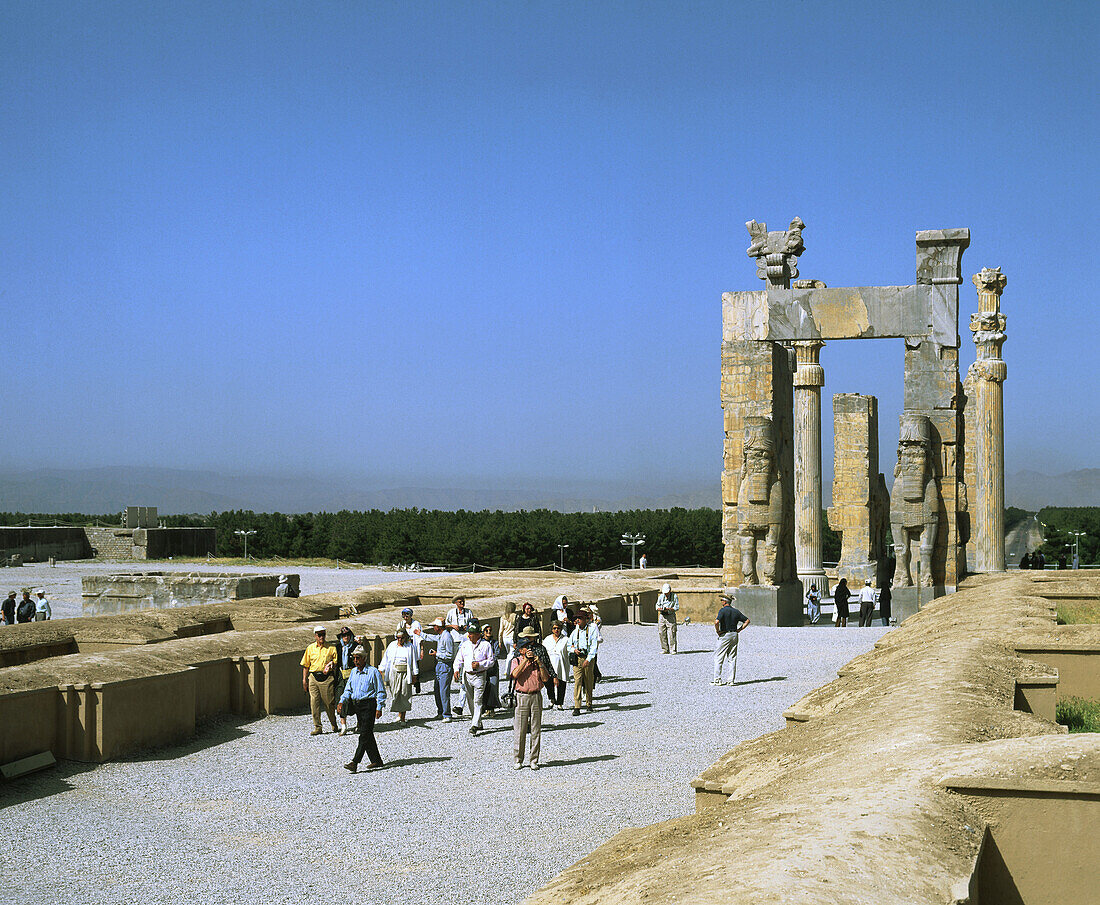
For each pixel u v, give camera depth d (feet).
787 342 131.34
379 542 304.71
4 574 247.70
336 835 46.96
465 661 71.67
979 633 53.72
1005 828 21.35
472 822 48.52
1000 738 28.04
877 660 51.57
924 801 21.29
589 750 63.57
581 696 80.53
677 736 66.33
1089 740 23.40
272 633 84.02
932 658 43.88
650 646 111.96
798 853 18.24
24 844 46.29
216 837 47.01
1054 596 76.13
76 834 47.73
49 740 61.62
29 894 40.06
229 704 76.74
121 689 63.21
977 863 19.49
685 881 17.98
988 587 91.40
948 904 17.17
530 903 20.70
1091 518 348.59
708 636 120.26
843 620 126.00
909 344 122.52
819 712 39.47
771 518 126.11
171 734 67.67
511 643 82.07
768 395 128.36
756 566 126.93
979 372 142.51
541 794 53.47
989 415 141.59
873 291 124.16
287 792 55.06
